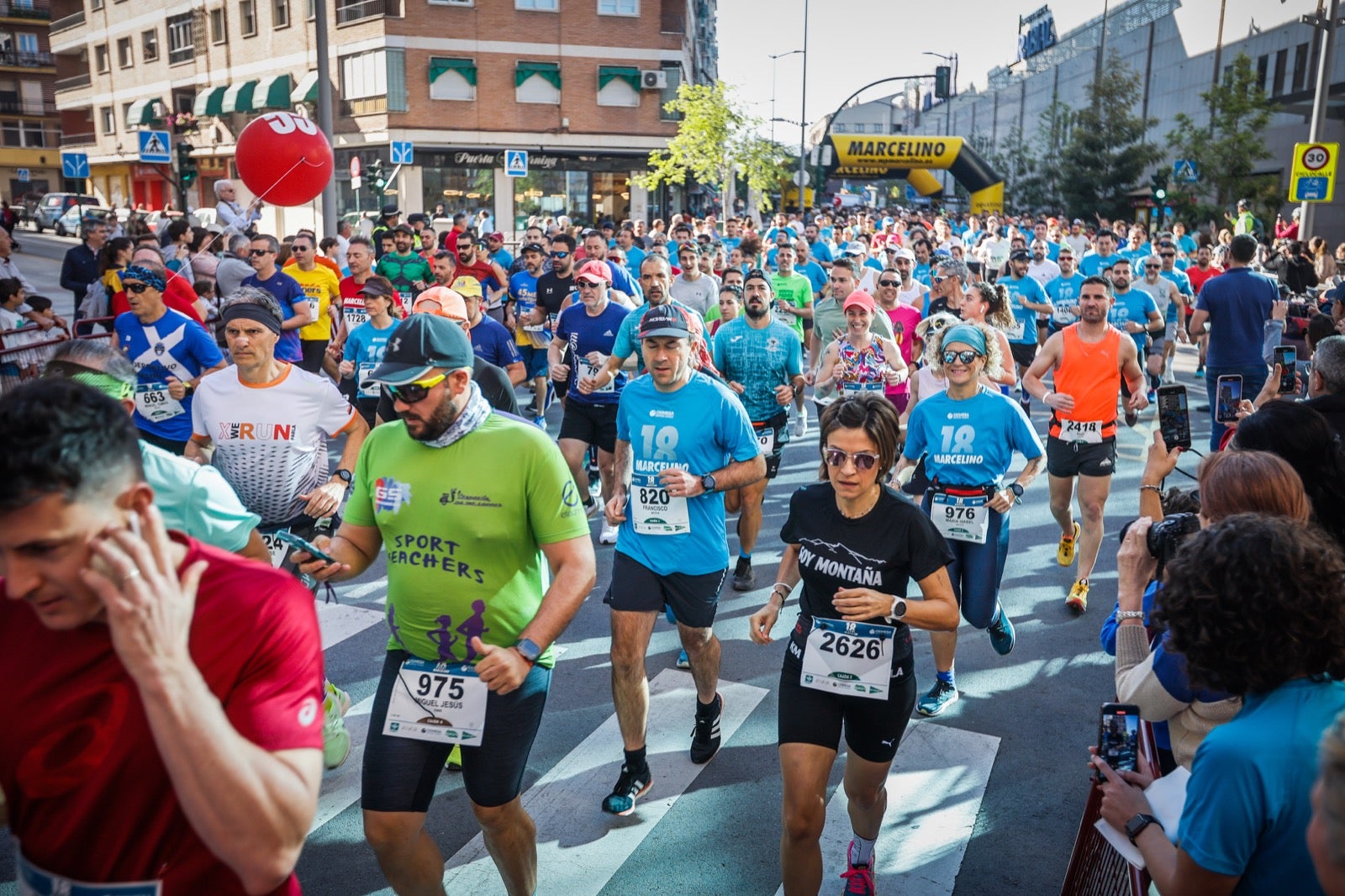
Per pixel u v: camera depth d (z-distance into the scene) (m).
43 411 1.42
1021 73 74.69
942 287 8.77
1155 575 2.98
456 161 35.81
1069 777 4.39
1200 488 2.87
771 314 6.95
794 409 12.41
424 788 3.04
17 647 1.67
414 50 34.62
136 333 5.93
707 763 4.49
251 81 40.22
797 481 9.28
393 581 3.13
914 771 4.44
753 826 4.01
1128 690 2.66
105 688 1.64
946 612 3.24
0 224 11.56
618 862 3.77
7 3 62.66
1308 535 2.08
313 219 38.44
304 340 11.12
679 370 4.38
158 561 1.50
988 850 3.85
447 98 35.34
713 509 4.34
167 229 14.34
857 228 26.84
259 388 4.46
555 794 4.23
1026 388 6.40
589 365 7.24
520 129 36.34
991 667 5.52
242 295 4.42
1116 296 11.75
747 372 6.93
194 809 1.51
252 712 1.67
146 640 1.45
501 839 3.14
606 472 7.70
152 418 6.01
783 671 3.40
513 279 11.56
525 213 37.06
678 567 4.23
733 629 6.07
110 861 1.69
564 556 3.04
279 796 1.58
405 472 3.09
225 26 41.28
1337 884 1.47
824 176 45.75
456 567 3.06
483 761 3.05
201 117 42.19
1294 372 5.77
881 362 7.45
